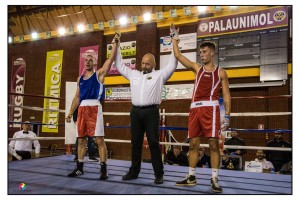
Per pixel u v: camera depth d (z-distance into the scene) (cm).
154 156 278
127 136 839
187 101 770
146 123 283
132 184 269
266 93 692
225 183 286
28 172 325
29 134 527
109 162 419
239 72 696
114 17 907
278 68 649
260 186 273
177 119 776
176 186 263
